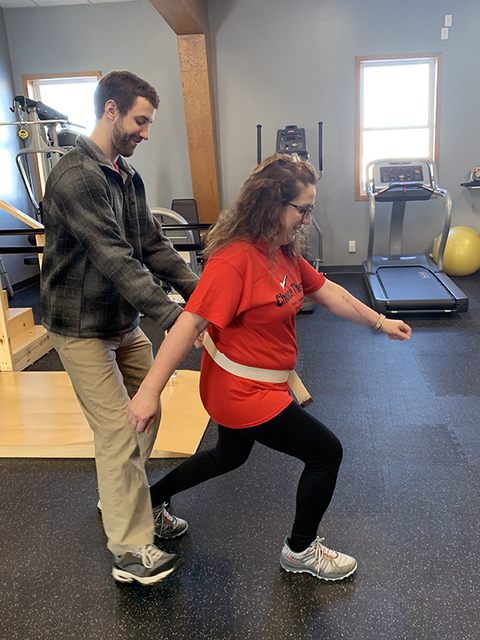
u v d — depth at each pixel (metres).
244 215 1.29
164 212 4.59
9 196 6.18
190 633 1.47
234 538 1.85
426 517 1.92
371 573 1.66
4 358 3.31
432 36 5.80
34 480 2.27
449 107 5.98
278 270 1.33
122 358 1.81
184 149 6.36
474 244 5.85
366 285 5.53
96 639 1.46
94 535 1.90
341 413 2.79
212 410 1.41
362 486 2.13
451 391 3.00
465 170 6.12
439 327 4.18
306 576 1.66
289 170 1.26
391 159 5.63
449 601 1.54
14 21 6.17
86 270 1.51
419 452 2.37
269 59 6.01
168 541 1.85
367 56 5.90
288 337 1.40
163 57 6.11
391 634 1.43
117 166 1.61
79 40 6.16
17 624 1.52
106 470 1.54
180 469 1.68
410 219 6.34
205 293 1.25
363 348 3.78
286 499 2.06
